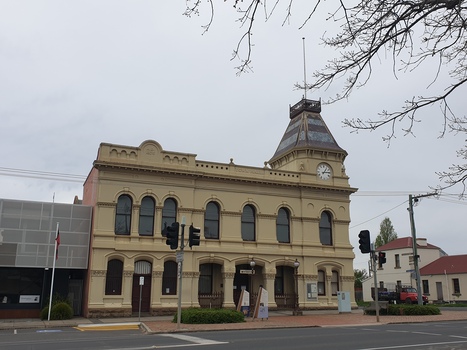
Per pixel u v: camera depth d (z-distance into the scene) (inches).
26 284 1119.6
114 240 1106.7
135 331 799.1
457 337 654.5
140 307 1066.7
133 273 1115.9
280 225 1328.7
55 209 1129.4
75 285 1170.6
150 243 1142.3
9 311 1083.9
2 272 1105.4
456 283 1945.1
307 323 916.0
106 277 1093.1
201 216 1218.6
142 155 1177.4
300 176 1363.2
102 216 1108.5
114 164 1130.0
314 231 1346.0
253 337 657.0
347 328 822.5
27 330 826.2
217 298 1211.9
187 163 1224.2
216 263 1224.2
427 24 205.0
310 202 1360.7
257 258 1254.3
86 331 801.6
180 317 871.7
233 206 1263.5
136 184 1159.0
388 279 2231.8
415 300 1558.8
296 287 1283.2
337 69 224.5
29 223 1100.5
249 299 1139.3
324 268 1336.1
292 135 1503.4
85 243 1139.9
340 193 1407.5
